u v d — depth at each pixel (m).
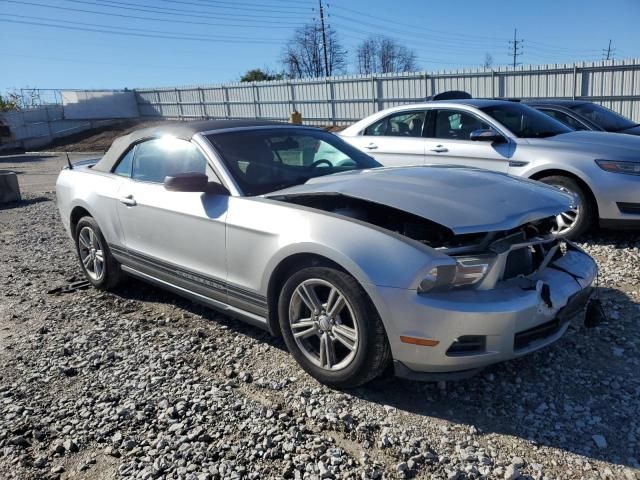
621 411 2.98
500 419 2.97
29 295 5.29
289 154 4.31
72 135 35.31
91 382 3.52
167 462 2.70
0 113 32.88
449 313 2.83
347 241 3.07
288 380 3.45
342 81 26.16
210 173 4.00
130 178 4.71
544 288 3.06
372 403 3.16
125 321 4.51
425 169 4.02
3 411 3.21
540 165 6.05
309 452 2.73
